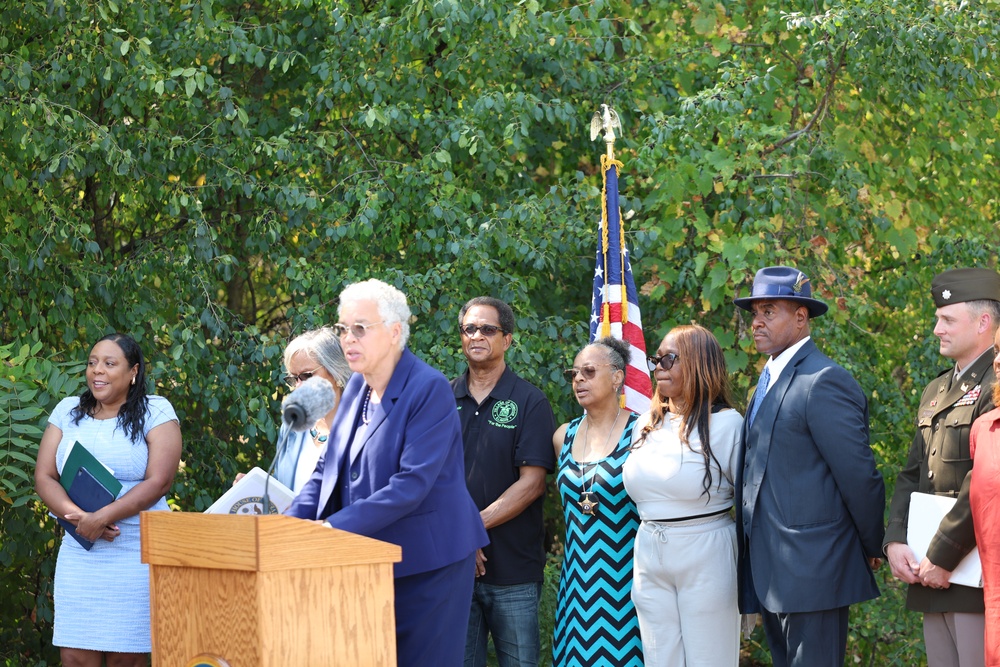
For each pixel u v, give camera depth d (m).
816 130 6.99
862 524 4.06
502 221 6.34
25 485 5.42
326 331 4.31
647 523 4.38
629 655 4.48
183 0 6.62
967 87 7.38
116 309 6.46
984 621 3.72
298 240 6.77
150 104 6.66
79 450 4.72
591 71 6.85
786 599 4.02
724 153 6.54
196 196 6.58
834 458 4.03
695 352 4.38
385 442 3.44
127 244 7.18
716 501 4.32
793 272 4.32
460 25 6.51
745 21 7.39
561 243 6.46
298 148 6.52
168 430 4.96
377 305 3.44
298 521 2.72
